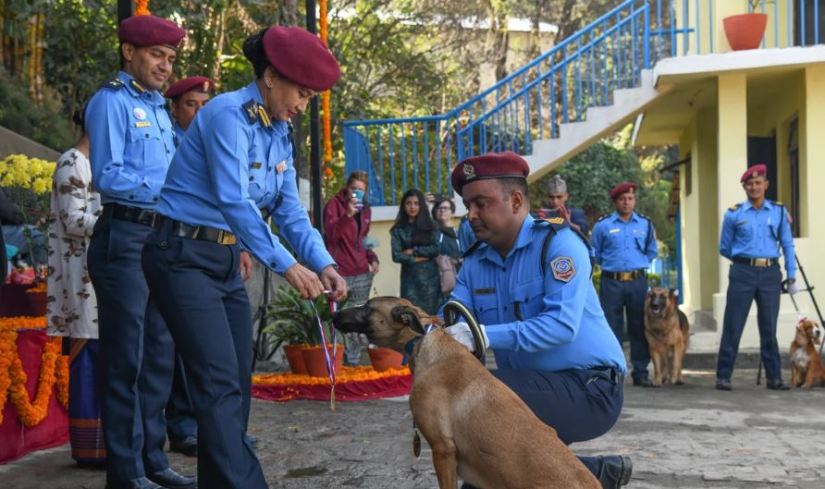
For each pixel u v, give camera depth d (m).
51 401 5.86
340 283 3.97
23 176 6.91
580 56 12.96
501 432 3.20
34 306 5.96
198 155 3.76
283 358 9.59
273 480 5.20
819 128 11.54
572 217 9.66
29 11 10.33
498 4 22.52
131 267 4.59
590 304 3.69
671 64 11.64
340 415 7.20
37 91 13.36
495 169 3.62
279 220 4.12
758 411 7.84
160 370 4.89
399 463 5.57
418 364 3.48
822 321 9.62
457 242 10.55
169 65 4.77
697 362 11.30
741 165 11.78
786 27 12.56
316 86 3.71
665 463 5.68
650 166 31.05
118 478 4.64
